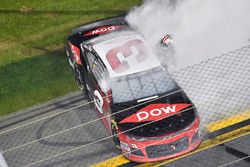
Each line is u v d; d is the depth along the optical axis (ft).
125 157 104.88
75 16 162.50
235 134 106.32
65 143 112.27
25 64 142.61
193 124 100.58
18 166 107.24
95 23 136.87
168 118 101.40
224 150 103.96
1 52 149.38
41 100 128.06
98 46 118.32
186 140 100.17
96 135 113.39
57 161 107.55
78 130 115.75
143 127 100.53
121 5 165.17
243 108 112.68
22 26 160.86
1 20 164.55
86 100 125.80
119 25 133.90
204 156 103.09
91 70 117.19
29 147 112.68
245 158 101.14
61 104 125.70
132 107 103.45
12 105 127.54
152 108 103.86
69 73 136.87
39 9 168.35
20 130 118.62
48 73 138.00
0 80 137.08
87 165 105.29
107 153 107.65
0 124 121.70
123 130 100.78
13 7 170.71
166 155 100.58
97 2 168.66
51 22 161.17
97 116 119.14
